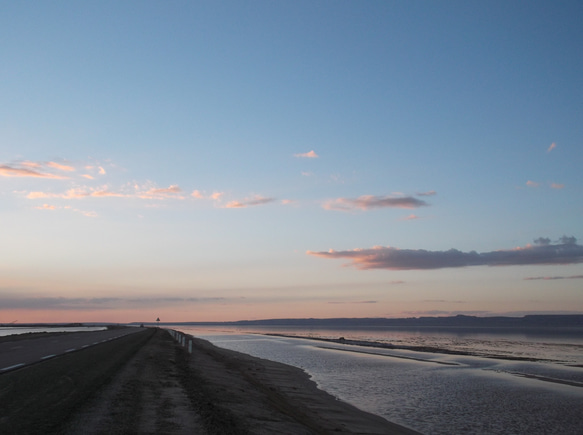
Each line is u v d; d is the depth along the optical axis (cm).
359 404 2306
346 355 5800
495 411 2180
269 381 2886
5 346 3694
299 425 1512
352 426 1703
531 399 2516
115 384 1705
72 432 969
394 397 2550
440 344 8750
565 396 2620
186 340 6969
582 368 4219
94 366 2227
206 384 2064
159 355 3438
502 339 11619
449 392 2748
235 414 1449
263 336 13162
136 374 2103
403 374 3681
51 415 1107
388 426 1792
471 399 2505
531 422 1959
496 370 4025
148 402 1412
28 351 3086
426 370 4000
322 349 7069
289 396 2314
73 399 1325
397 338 12038
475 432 1778
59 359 2466
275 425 1414
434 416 2056
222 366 3325
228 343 8831
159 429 1077
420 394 2664
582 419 2023
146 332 8975
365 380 3284
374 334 16075
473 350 6900
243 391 2108
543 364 4600
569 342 9906
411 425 1864
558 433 1781
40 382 1590
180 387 1839
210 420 1233
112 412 1199
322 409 2028
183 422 1182
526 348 7494
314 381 3169
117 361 2595
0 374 1783
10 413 1103
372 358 5319
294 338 11731
